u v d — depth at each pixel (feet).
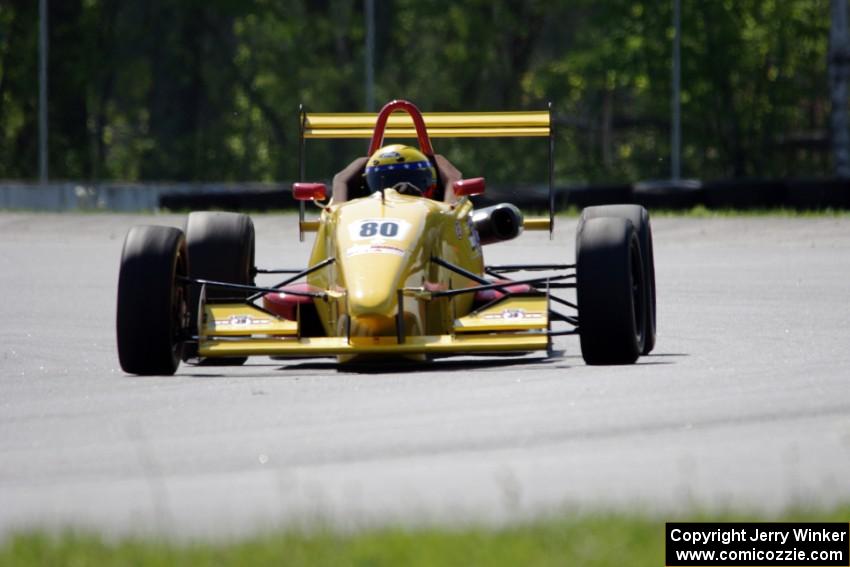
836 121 513.45
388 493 72.23
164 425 92.07
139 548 61.11
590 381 105.40
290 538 61.67
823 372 109.81
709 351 127.24
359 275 110.63
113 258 264.72
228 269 131.64
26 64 652.89
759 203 363.97
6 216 370.32
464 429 87.51
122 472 79.25
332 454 81.82
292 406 97.45
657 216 343.46
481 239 136.87
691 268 224.74
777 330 142.92
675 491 71.10
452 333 116.98
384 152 129.18
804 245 269.23
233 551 60.03
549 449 81.71
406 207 118.52
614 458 78.95
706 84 647.97
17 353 135.54
